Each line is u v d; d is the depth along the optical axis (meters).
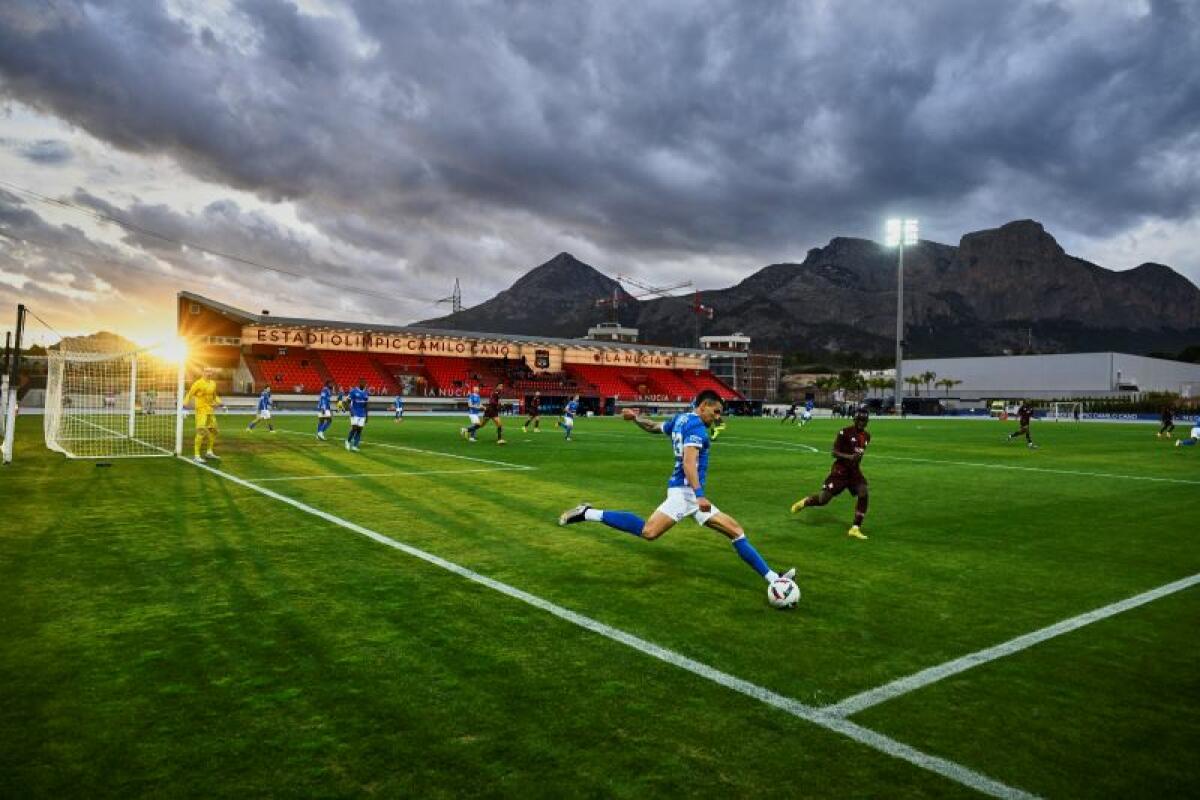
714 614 5.28
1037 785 3.01
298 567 6.39
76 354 21.84
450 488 11.79
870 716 3.62
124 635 4.57
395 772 3.00
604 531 8.30
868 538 8.38
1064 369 100.50
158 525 8.17
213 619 4.92
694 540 7.98
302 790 2.85
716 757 3.18
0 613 4.96
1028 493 12.73
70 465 14.01
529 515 9.32
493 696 3.77
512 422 41.00
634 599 5.62
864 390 124.06
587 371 73.94
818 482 13.94
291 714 3.51
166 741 3.22
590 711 3.62
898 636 4.88
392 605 5.32
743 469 16.45
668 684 3.97
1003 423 55.00
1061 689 4.02
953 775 3.07
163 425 28.84
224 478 12.45
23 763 3.01
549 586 5.95
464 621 4.99
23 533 7.59
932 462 19.14
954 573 6.72
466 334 64.75
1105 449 25.36
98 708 3.54
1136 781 3.06
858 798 2.88
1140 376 99.56
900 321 64.94
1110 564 7.18
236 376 57.31
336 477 12.92
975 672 4.25
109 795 2.79
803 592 5.98
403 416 47.50
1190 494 12.84
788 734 3.42
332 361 58.31
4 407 23.69
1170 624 5.24
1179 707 3.81
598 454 19.06
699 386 79.94
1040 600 5.84
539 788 2.90
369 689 3.82
